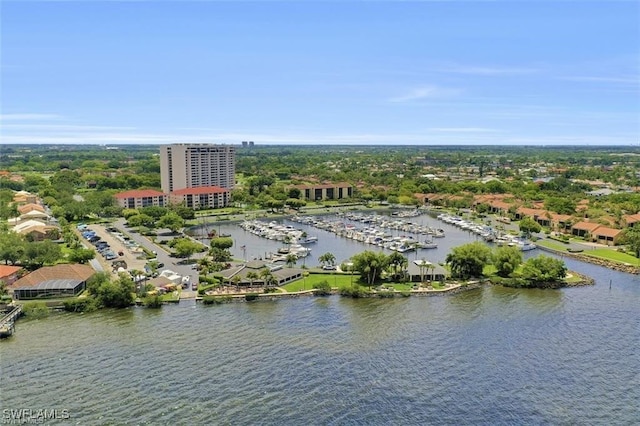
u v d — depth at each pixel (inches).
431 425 3806.6
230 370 4579.2
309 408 4003.4
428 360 4793.3
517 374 4534.9
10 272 7027.6
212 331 5457.7
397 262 7209.6
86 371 4552.2
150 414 3922.2
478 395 4200.3
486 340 5241.1
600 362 4758.9
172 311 6072.8
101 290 6190.9
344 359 4800.7
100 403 4055.1
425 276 7224.4
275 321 5767.7
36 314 5856.3
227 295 6505.9
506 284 7160.4
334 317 5905.5
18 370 4564.5
